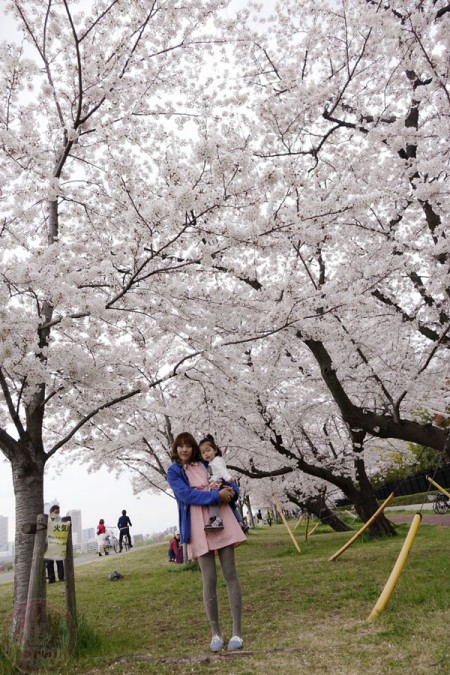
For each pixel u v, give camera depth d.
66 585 4.00
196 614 5.19
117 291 5.66
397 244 7.43
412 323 7.99
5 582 11.15
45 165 6.19
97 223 7.26
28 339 4.71
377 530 12.02
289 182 5.50
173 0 6.30
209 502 3.61
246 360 9.65
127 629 4.73
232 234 5.30
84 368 5.38
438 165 6.26
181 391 9.88
